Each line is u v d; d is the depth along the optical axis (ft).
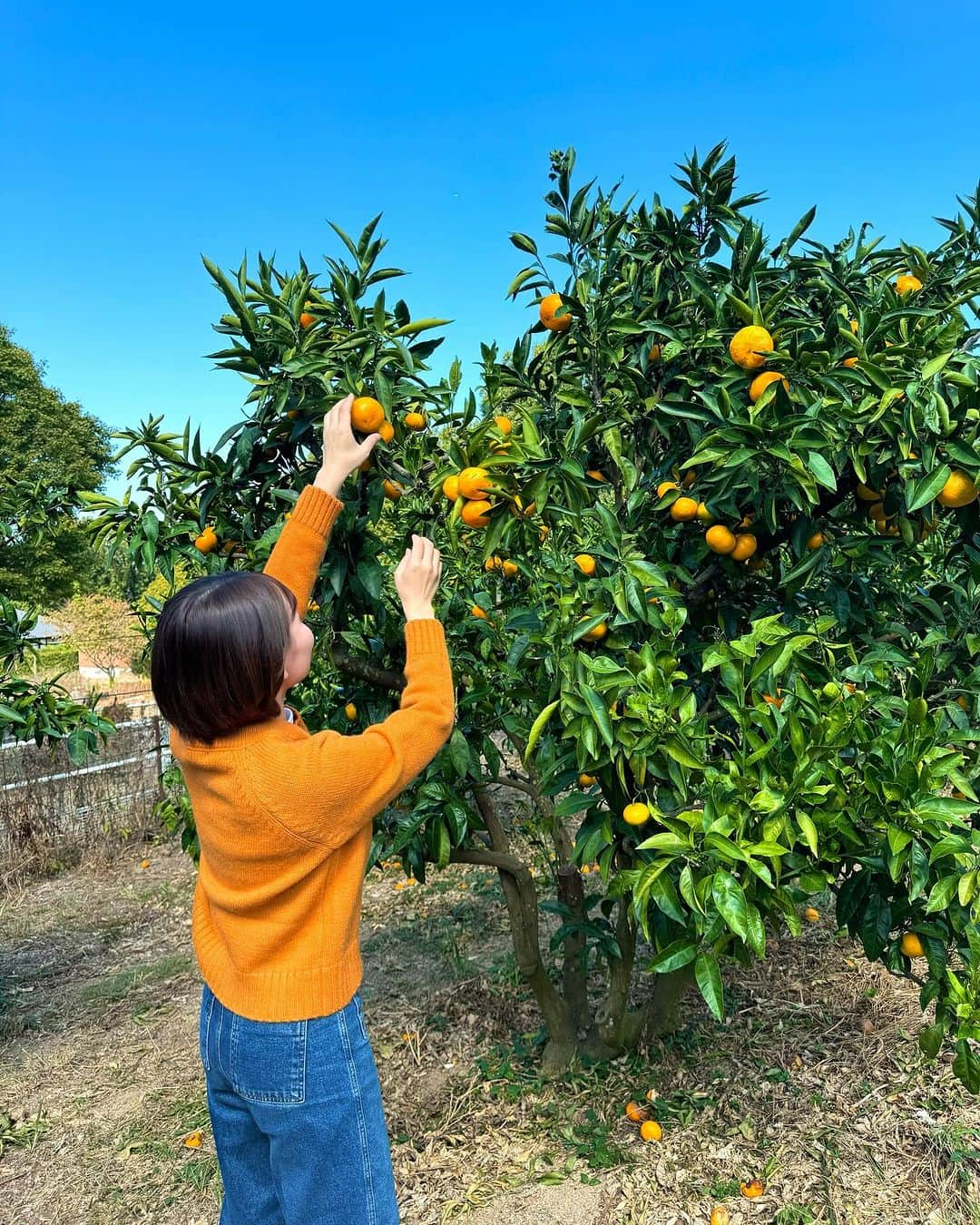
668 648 6.73
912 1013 11.05
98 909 18.17
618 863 8.26
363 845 4.59
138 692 44.93
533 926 10.05
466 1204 8.45
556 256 8.13
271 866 4.31
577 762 7.18
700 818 5.96
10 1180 9.61
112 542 8.27
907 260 8.38
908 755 6.15
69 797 21.34
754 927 5.50
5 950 16.29
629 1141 9.16
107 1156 9.88
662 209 8.14
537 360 8.51
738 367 6.75
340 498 6.89
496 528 6.88
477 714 8.85
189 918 17.35
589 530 7.88
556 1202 8.39
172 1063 11.87
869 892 6.98
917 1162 8.48
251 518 8.00
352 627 8.47
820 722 6.14
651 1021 10.58
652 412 8.20
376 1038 11.65
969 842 5.86
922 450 6.06
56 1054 12.28
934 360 6.02
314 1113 4.37
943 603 8.12
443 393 7.35
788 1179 8.43
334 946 4.42
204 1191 9.16
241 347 6.70
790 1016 11.23
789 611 7.95
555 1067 10.37
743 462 6.40
